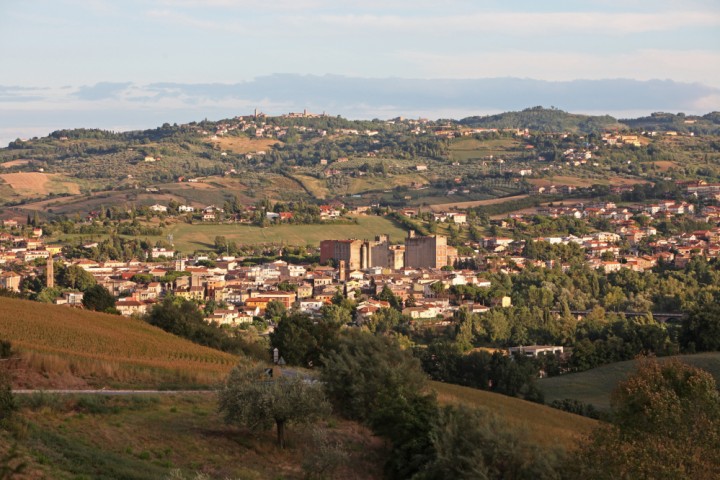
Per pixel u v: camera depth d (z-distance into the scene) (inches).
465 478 3191.4
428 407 3772.1
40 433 3139.8
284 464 3533.5
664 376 3826.3
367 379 4212.6
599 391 7785.4
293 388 3730.3
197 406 3934.5
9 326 5270.7
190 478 3073.3
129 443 3339.1
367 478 3570.4
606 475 3097.9
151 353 5172.2
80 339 5216.5
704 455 3107.8
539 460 3223.4
